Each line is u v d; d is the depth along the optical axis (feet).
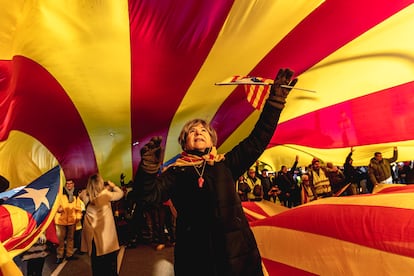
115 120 20.01
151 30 14.39
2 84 14.38
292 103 22.18
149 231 25.64
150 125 21.13
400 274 7.48
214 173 6.16
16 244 7.77
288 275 9.68
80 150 22.43
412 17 16.46
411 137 20.42
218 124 23.70
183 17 14.14
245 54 17.03
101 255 15.02
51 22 13.00
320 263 9.01
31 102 17.33
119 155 23.32
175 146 23.44
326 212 9.46
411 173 32.12
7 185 10.61
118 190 16.03
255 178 28.73
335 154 25.50
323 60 18.56
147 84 17.39
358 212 8.84
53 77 15.75
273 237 10.35
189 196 6.04
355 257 8.34
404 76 18.74
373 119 20.93
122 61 15.58
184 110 20.67
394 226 7.95
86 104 18.16
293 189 29.12
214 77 18.21
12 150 19.69
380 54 18.24
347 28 16.92
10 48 12.93
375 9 15.90
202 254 5.72
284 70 6.58
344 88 20.36
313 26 16.48
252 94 7.62
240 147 6.55
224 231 5.81
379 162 24.30
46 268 19.92
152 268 18.61
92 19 13.35
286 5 14.80
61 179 10.34
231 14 14.64
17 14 12.00
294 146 27.27
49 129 20.03
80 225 23.85
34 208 8.68
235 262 5.67
